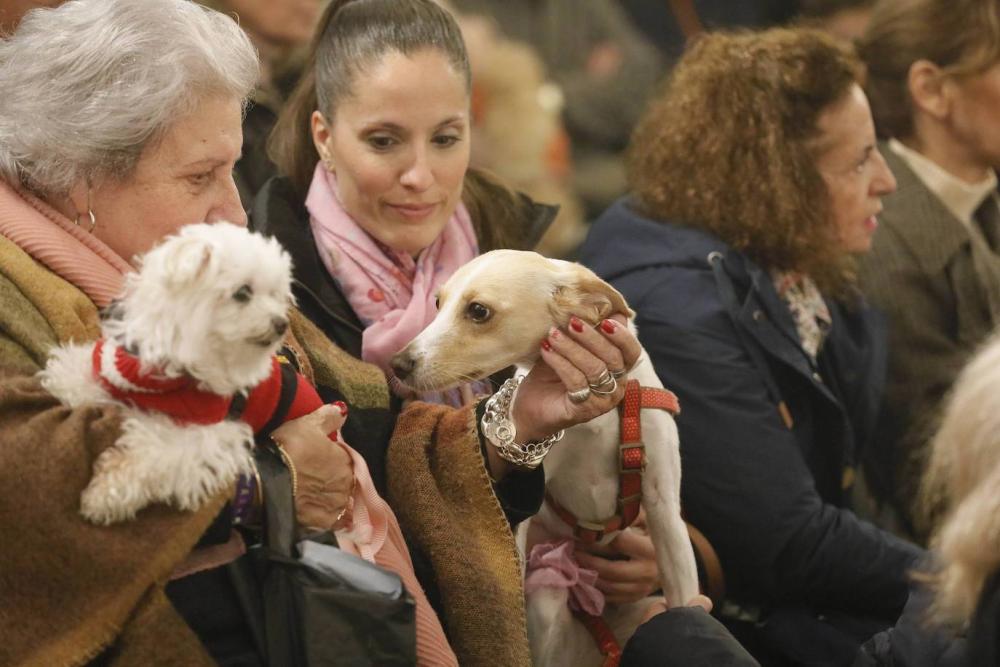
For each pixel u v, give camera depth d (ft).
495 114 24.53
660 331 15.07
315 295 13.07
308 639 9.22
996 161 19.84
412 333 13.07
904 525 18.93
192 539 8.95
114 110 9.95
